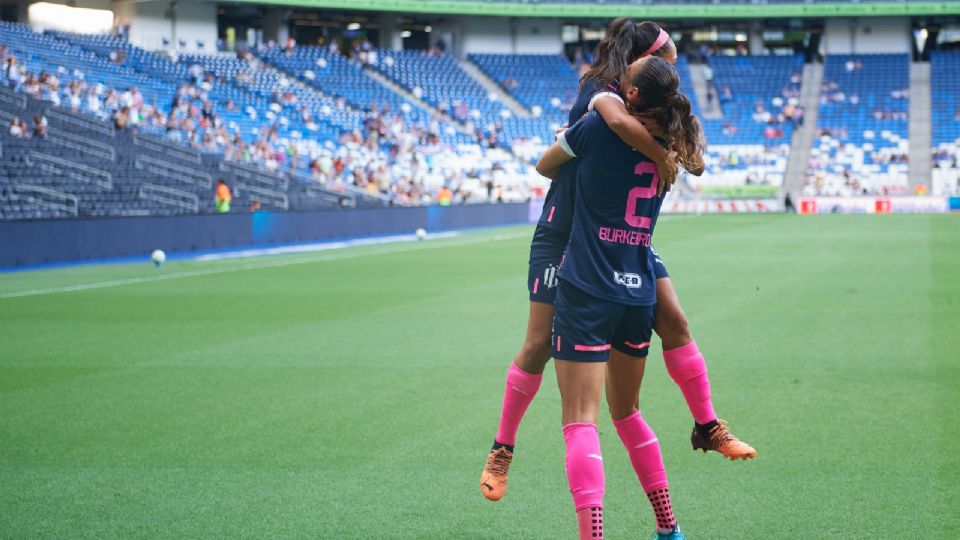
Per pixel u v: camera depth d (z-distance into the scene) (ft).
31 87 105.19
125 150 100.83
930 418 21.94
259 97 140.87
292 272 60.54
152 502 16.55
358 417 22.59
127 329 36.68
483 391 25.41
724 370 27.81
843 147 165.37
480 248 82.48
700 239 88.99
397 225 106.22
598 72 13.26
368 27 183.62
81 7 145.18
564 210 13.55
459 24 186.91
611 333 12.89
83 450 19.81
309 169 125.90
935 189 159.74
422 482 17.63
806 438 20.34
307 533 15.05
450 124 160.66
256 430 21.39
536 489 17.21
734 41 200.44
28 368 28.89
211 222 81.71
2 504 16.44
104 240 70.85
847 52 187.83
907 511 15.74
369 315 40.37
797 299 44.34
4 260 63.26
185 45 152.56
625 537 14.82
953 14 177.99
